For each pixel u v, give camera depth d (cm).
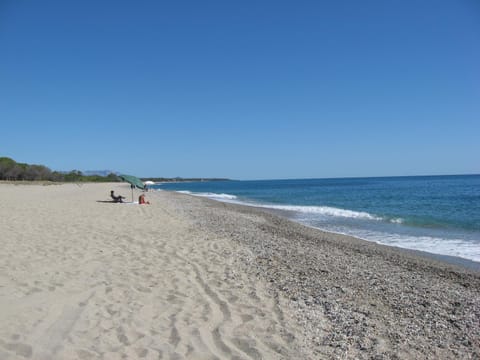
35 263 740
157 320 492
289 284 688
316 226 1819
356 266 879
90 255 836
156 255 875
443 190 5516
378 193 5056
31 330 437
